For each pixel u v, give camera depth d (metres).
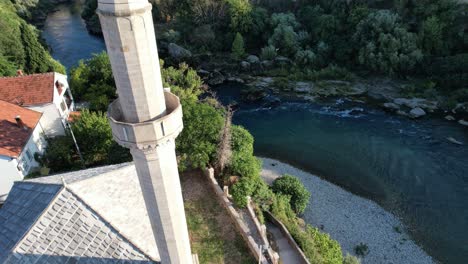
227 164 38.72
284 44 82.19
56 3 137.75
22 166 37.28
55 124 45.09
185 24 92.69
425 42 70.50
